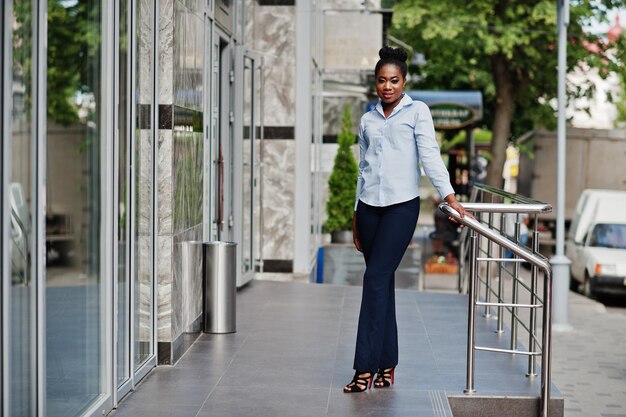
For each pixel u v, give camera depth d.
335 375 8.13
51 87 5.70
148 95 8.03
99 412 6.66
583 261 23.45
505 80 30.86
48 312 5.76
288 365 8.49
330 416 6.94
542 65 30.88
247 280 13.66
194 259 9.40
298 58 15.36
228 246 9.89
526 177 31.77
